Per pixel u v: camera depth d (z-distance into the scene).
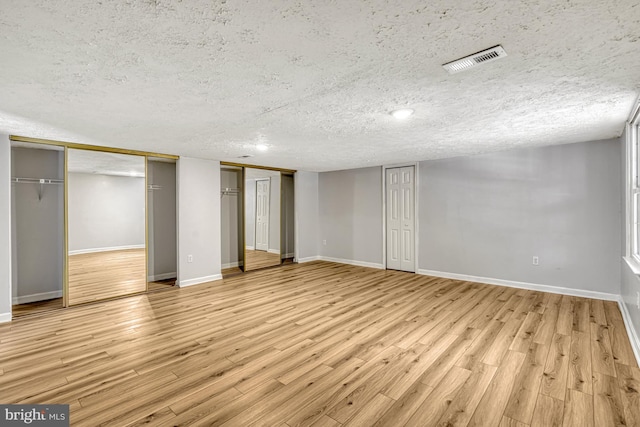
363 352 2.58
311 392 2.02
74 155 4.43
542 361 2.40
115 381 2.15
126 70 1.80
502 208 4.70
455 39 1.51
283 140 3.74
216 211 5.27
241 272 5.81
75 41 1.48
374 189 6.28
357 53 1.64
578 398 1.93
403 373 2.25
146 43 1.51
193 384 2.12
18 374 2.25
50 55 1.61
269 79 1.96
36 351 2.62
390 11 1.27
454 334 2.93
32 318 3.43
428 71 1.86
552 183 4.27
